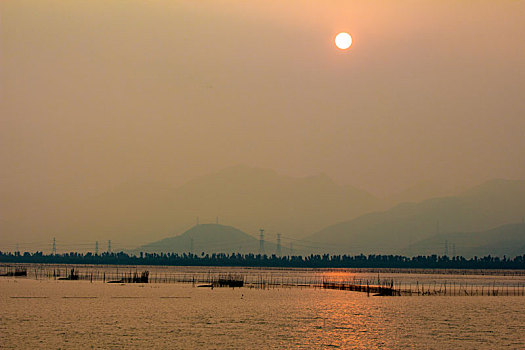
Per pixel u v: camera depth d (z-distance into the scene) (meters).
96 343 95.06
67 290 192.50
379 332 109.75
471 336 106.81
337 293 196.50
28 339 97.88
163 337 100.94
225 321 121.12
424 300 172.75
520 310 147.62
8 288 198.25
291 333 107.00
